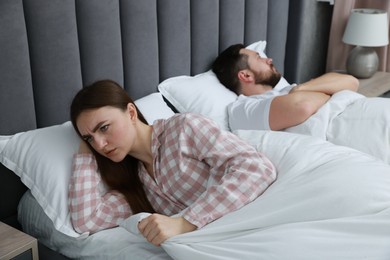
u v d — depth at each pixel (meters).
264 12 2.53
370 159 1.41
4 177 1.60
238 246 1.17
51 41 1.61
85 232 1.38
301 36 2.83
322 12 3.27
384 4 3.18
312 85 2.06
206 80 2.18
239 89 2.29
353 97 1.99
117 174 1.48
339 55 3.31
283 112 1.89
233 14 2.32
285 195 1.26
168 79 2.08
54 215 1.41
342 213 1.21
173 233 1.22
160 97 1.97
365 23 2.86
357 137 1.83
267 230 1.20
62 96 1.69
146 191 1.52
